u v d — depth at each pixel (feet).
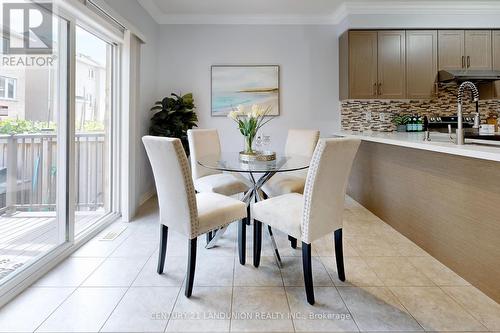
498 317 5.18
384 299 5.73
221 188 8.79
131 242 8.34
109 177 10.47
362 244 8.24
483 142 8.06
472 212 6.12
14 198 6.92
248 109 14.30
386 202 9.86
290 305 5.54
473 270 6.14
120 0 9.82
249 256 7.59
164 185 6.14
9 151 6.72
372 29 13.14
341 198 6.15
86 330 4.84
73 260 7.24
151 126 12.84
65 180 7.56
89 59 9.43
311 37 14.30
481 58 13.16
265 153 9.18
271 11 13.48
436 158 7.22
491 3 12.64
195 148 10.28
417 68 13.25
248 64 14.29
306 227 5.57
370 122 14.47
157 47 13.94
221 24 14.15
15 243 6.98
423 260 7.30
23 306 5.43
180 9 13.20
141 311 5.33
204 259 7.37
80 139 9.98
